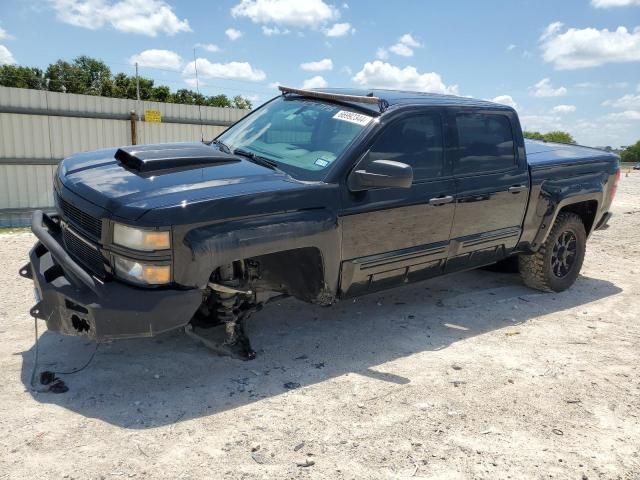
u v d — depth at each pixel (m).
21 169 17.36
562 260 5.75
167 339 4.16
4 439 2.84
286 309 4.96
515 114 5.11
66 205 3.62
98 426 3.01
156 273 3.09
